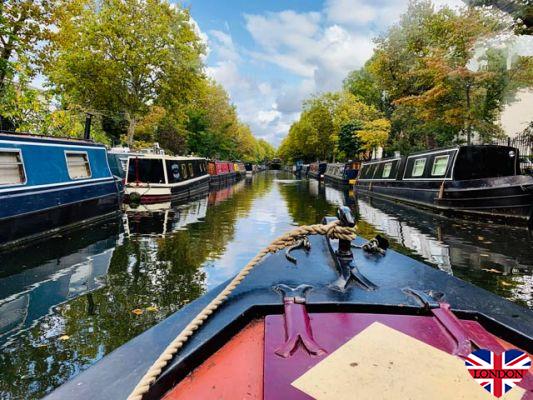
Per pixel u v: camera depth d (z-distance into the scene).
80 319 4.55
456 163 12.94
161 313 4.74
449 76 16.95
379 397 1.10
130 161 16.81
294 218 12.98
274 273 2.20
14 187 8.16
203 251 7.96
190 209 15.07
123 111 28.08
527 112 19.81
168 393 1.24
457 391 1.13
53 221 9.30
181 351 1.36
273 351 1.37
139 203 16.27
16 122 14.00
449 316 1.62
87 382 1.32
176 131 36.53
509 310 1.74
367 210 15.02
